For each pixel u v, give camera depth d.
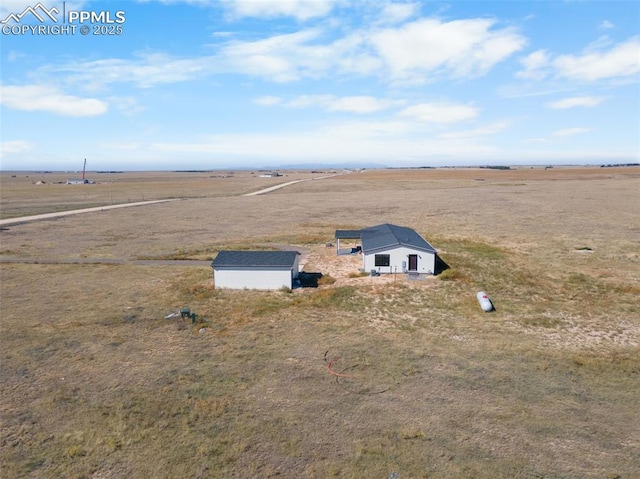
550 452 15.50
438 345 25.02
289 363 22.67
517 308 31.25
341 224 69.25
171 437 16.50
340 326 27.86
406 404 18.72
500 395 19.47
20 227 66.06
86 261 45.78
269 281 35.50
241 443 16.06
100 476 14.49
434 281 37.06
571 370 21.95
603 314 30.14
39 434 16.72
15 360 23.02
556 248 49.47
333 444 16.02
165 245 53.66
